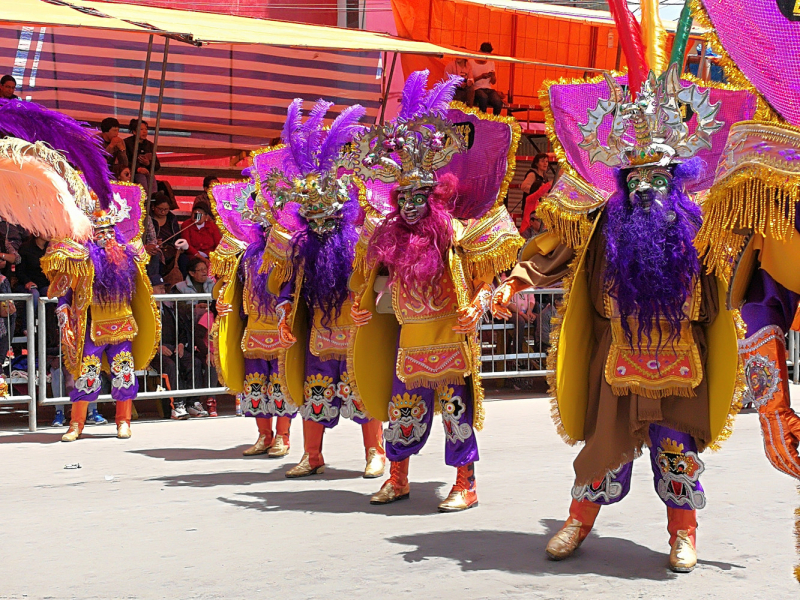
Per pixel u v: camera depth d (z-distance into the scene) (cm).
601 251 406
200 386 933
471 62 1326
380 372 554
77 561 422
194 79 1265
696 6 312
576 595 361
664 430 399
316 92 1341
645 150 392
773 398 305
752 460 629
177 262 1059
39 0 989
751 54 296
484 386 1120
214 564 413
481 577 386
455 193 523
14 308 854
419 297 516
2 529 484
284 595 368
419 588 373
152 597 369
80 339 794
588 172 421
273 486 593
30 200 237
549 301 1030
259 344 685
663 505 514
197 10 1348
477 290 510
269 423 723
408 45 1102
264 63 1303
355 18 1512
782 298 308
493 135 518
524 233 1237
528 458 661
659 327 388
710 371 393
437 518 496
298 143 621
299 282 607
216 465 673
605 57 1495
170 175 1291
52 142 370
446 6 1364
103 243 799
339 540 452
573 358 411
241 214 719
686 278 385
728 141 303
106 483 606
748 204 290
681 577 381
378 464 627
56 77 1188
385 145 510
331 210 600
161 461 691
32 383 845
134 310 826
